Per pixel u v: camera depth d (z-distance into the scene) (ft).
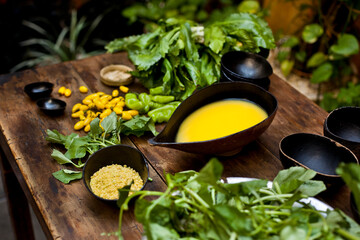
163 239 1.87
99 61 3.77
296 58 5.26
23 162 2.74
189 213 2.17
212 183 1.94
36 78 3.53
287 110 3.22
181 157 2.79
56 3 5.96
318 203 2.26
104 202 2.41
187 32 3.25
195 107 2.87
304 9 5.10
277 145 2.89
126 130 2.93
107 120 2.84
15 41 5.86
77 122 3.09
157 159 2.77
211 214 1.98
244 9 5.26
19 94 3.35
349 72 5.08
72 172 2.62
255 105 2.88
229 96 2.96
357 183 1.91
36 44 6.08
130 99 3.10
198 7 6.55
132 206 2.45
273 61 5.42
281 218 2.11
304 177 2.23
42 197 2.51
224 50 3.35
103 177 2.54
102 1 6.03
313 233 1.97
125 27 6.26
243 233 1.90
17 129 3.01
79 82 3.50
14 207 3.87
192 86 3.22
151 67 3.26
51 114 3.13
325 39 4.96
